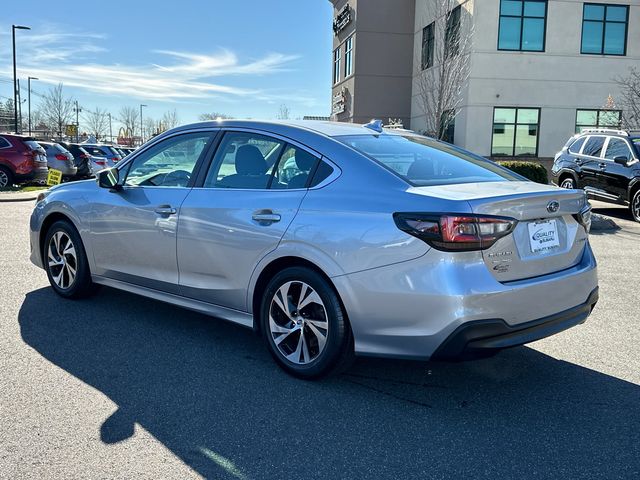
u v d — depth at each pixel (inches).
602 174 510.6
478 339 124.3
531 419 132.2
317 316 145.5
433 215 125.1
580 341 185.6
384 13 1193.4
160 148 190.9
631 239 390.6
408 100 1219.9
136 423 126.3
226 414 131.6
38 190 689.0
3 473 106.0
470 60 941.8
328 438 122.1
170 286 179.2
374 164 143.8
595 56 963.3
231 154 170.6
